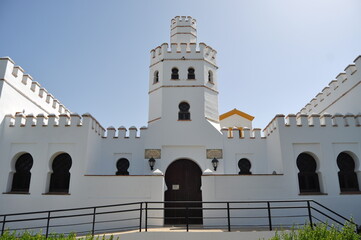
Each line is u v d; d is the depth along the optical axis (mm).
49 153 13508
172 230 10719
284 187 12883
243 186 12797
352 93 14602
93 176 12875
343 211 12594
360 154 13578
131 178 12727
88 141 13617
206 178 12781
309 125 13898
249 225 12242
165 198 14523
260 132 16078
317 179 13641
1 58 13812
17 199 12852
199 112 16141
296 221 12344
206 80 17188
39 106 16578
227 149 15641
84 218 12352
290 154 13422
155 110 16688
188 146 15430
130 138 15859
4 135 13617
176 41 19797
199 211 14117
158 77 17531
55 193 12859
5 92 13562
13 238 7691
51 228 12352
